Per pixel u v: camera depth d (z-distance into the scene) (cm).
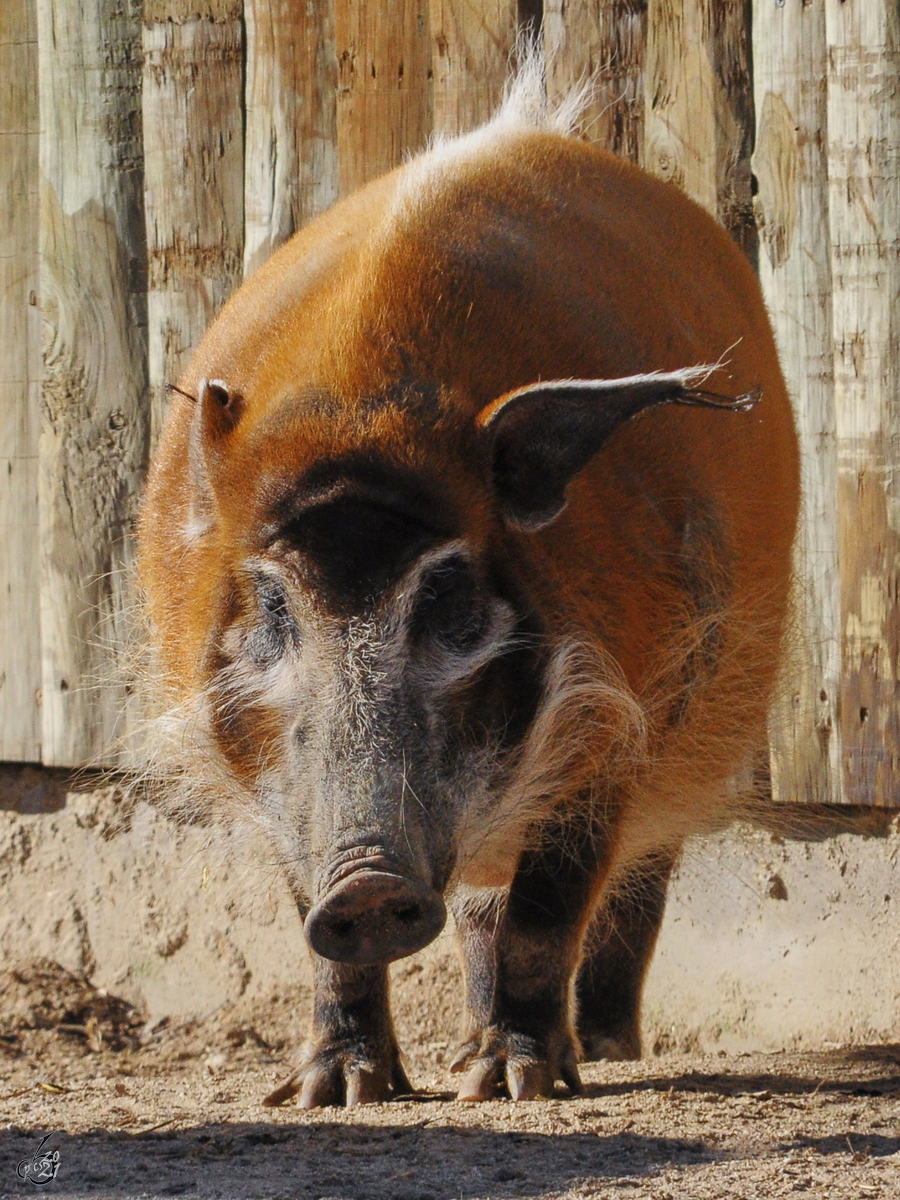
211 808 1463
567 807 1310
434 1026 2055
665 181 1798
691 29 2009
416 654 1130
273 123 2108
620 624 1270
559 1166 1008
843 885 1978
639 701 1313
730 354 1491
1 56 2172
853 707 1952
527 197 1383
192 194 2127
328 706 1109
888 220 1945
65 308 2150
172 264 2133
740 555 1415
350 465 1138
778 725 1727
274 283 1383
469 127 2062
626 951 1680
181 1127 1178
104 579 2141
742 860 2012
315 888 1075
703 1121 1153
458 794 1151
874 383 1945
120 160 2144
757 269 2002
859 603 1950
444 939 2073
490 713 1183
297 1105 1305
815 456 1972
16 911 2184
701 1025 2014
